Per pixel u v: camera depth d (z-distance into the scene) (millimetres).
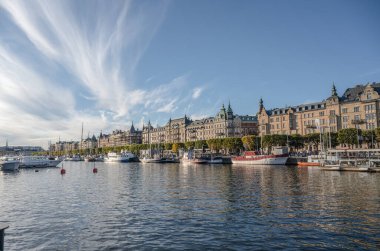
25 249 21469
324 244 21578
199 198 39750
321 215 29609
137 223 27578
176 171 93438
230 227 25906
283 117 169750
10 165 106625
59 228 26328
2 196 44000
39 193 46844
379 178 61906
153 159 161250
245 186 51062
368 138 116938
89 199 40531
